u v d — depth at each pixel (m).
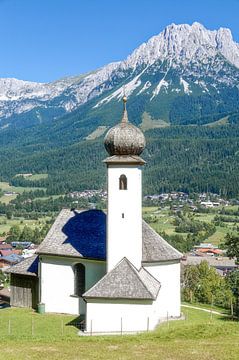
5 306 85.38
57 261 69.75
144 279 61.97
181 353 46.78
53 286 69.94
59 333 60.41
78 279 68.81
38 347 49.41
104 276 61.34
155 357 45.66
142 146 63.69
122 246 63.06
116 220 63.25
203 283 114.00
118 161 62.78
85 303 63.88
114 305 59.28
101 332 59.38
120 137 62.69
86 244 68.69
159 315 66.62
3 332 61.34
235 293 103.81
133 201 63.16
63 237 70.75
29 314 69.62
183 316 68.94
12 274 75.56
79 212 73.38
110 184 63.41
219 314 78.25
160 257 66.62
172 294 68.00
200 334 54.16
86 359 45.16
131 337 53.59
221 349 48.00
